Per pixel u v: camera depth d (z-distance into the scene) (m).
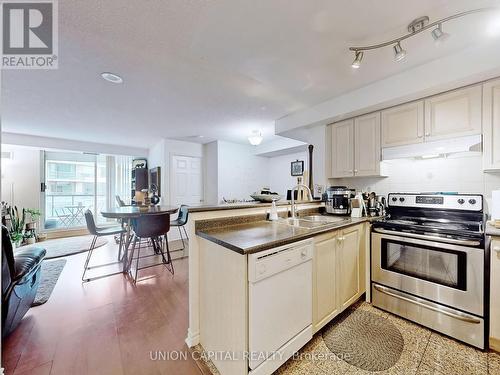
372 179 2.81
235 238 1.43
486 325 1.58
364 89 2.38
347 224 1.97
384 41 1.65
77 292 2.50
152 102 2.77
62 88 2.36
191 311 1.68
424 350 1.60
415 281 1.90
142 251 4.14
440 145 2.01
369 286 2.24
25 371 1.42
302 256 1.53
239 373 1.26
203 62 1.92
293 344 1.47
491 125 1.79
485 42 1.67
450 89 1.96
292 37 1.61
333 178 3.02
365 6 1.34
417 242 1.89
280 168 5.55
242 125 3.78
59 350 1.61
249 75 2.14
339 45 1.70
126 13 1.37
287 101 2.76
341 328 1.86
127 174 6.52
